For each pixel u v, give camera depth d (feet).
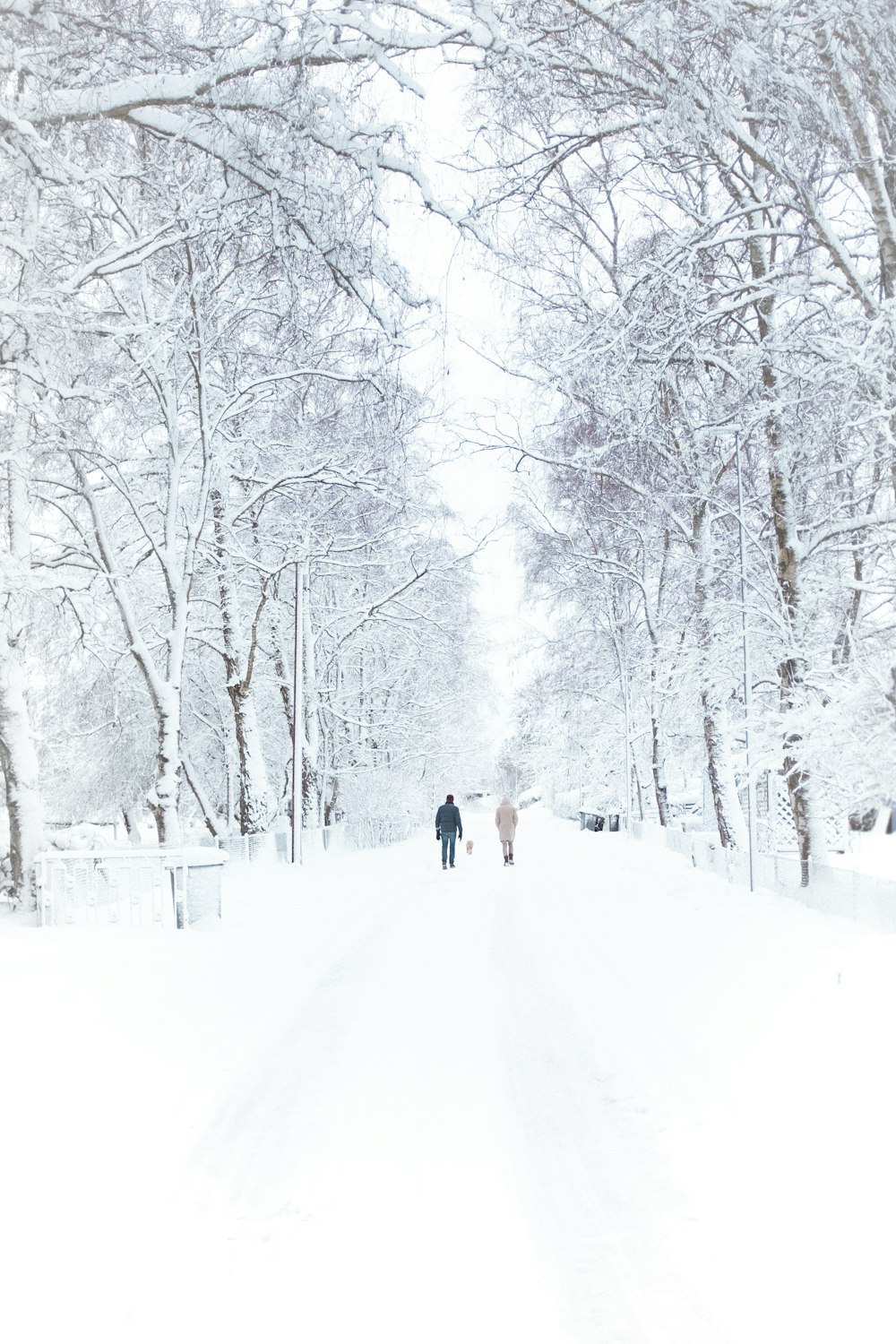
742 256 49.21
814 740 37.29
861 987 25.59
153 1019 28.68
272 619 105.91
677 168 42.01
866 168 35.45
